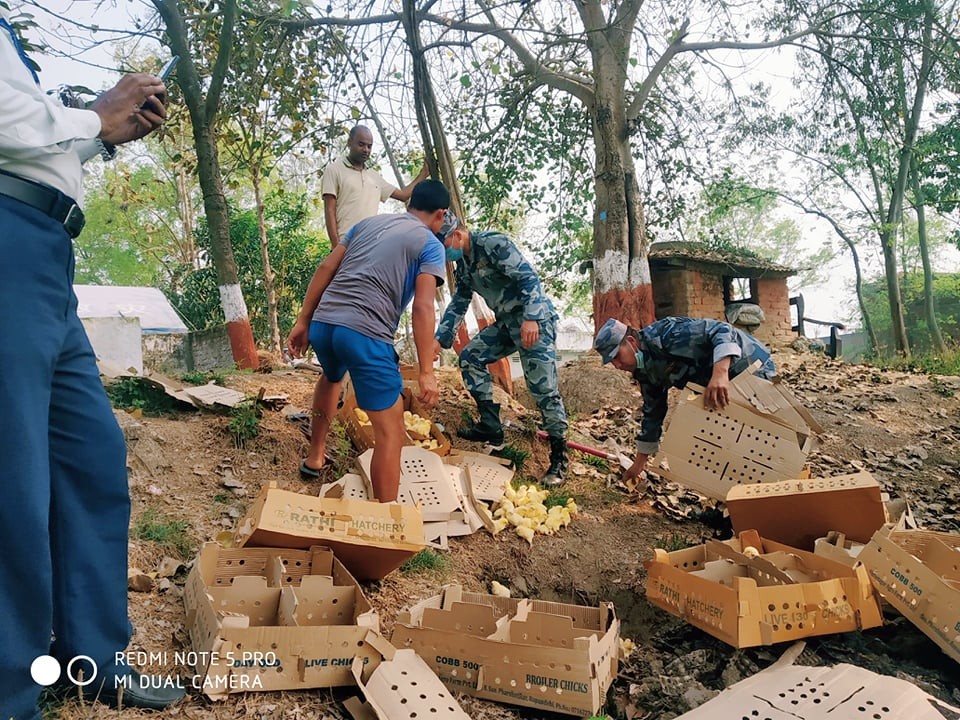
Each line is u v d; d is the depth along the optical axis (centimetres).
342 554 320
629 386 777
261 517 296
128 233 3077
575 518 477
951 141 1433
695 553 357
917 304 2772
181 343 1700
